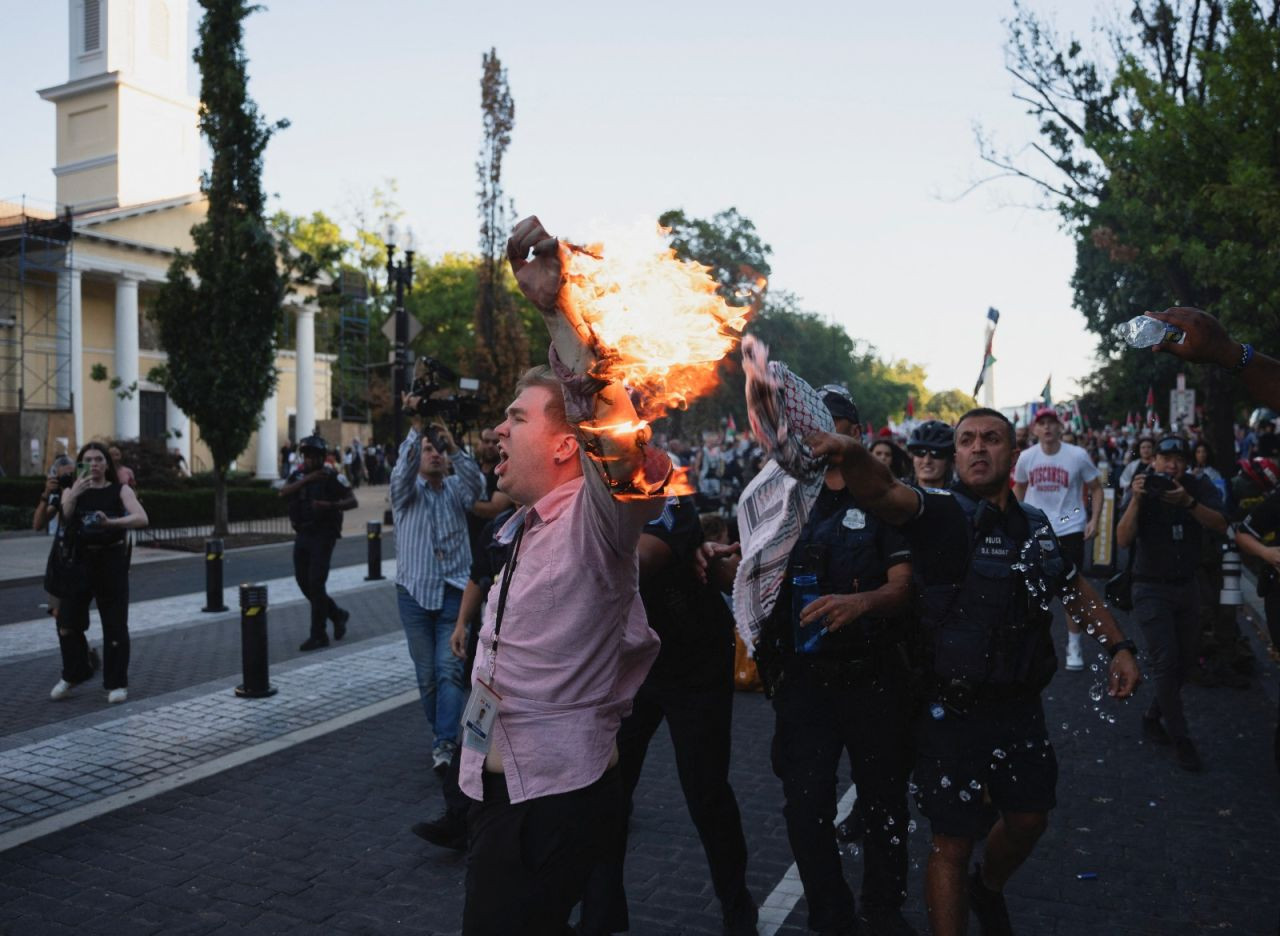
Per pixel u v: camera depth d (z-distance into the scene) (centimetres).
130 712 690
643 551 341
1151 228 1368
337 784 545
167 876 427
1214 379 1772
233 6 1994
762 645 343
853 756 337
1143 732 634
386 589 1326
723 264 3756
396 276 2017
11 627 1042
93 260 3450
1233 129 1138
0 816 496
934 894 308
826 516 341
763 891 409
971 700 309
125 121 4053
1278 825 478
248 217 2047
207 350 2019
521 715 214
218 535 2077
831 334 6594
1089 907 393
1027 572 319
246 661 732
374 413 5219
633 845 461
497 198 2998
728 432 3494
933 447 430
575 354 180
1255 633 955
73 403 3306
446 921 387
